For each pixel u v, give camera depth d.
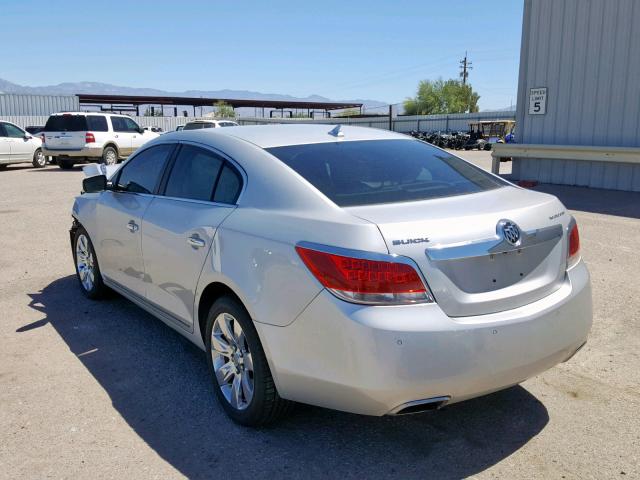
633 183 11.87
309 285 2.81
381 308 2.65
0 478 2.88
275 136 3.80
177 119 52.50
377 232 2.71
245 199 3.39
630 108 11.62
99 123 20.61
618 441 3.15
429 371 2.63
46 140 20.45
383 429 3.31
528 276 2.97
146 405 3.61
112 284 5.03
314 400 2.93
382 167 3.49
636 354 4.20
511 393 3.70
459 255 2.73
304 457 3.05
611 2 11.69
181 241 3.72
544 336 2.90
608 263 6.50
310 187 3.15
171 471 2.94
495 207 3.02
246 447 3.15
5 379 3.96
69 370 4.09
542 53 13.06
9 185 15.33
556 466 2.94
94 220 5.12
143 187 4.50
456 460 3.01
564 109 12.79
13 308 5.38
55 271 6.65
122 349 4.46
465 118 52.25
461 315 2.74
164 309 4.12
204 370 4.10
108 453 3.09
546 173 13.41
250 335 3.14
